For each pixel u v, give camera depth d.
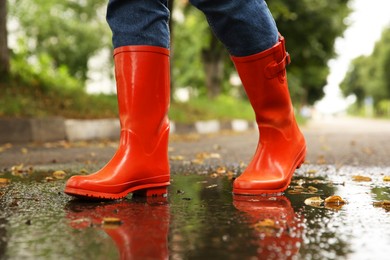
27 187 2.18
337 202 1.73
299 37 17.52
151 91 1.88
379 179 2.52
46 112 7.66
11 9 26.06
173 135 9.25
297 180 2.47
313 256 1.04
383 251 1.08
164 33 1.90
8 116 6.70
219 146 5.67
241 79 1.93
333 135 10.26
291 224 1.36
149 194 1.91
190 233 1.25
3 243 1.16
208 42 19.30
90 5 27.48
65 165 3.49
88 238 1.20
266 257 1.03
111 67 28.33
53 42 26.91
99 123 7.85
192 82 29.70
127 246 1.12
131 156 1.84
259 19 1.80
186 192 2.01
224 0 1.75
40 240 1.19
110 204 1.72
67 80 10.29
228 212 1.55
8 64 8.54
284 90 1.94
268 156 1.98
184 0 17.70
